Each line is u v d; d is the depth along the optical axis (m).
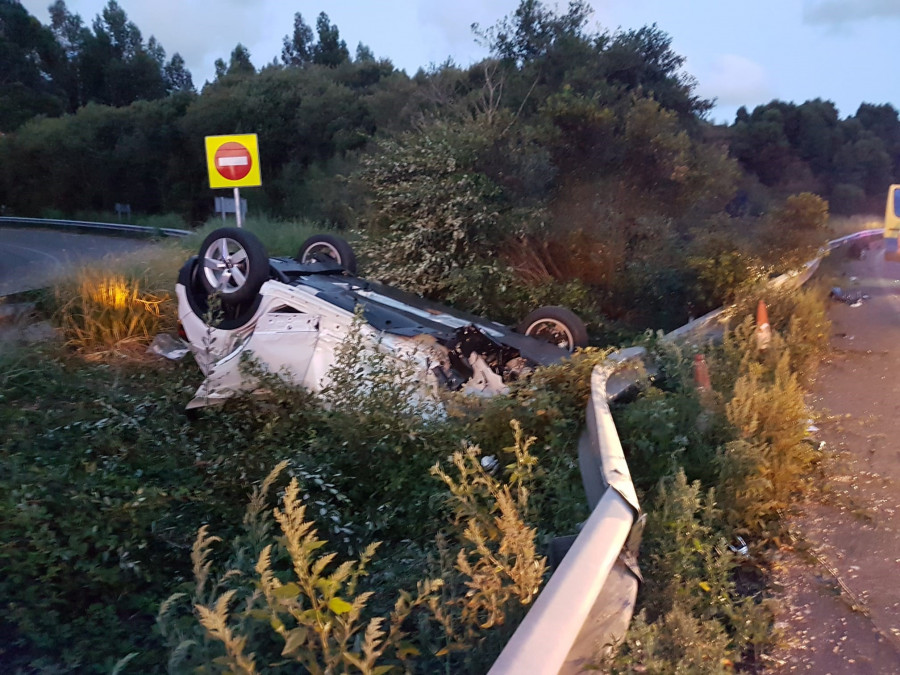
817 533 4.89
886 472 5.96
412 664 2.92
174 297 9.79
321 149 33.62
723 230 13.15
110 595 3.74
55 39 54.69
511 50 18.17
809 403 7.97
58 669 3.12
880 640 3.68
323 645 2.58
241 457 4.99
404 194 10.88
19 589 3.58
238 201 11.27
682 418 5.46
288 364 6.38
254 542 3.62
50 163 39.22
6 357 7.14
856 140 47.00
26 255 21.33
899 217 22.02
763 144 38.56
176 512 4.48
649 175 13.99
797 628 3.79
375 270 10.65
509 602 3.05
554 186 12.88
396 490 4.77
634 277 11.62
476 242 10.81
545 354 7.14
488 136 11.80
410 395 5.45
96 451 5.22
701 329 8.99
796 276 13.34
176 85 64.06
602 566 2.85
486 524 3.82
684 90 19.53
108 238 28.45
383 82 34.94
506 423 5.35
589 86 16.30
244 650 2.90
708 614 3.52
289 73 37.97
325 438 5.20
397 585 3.74
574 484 4.77
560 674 2.56
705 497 4.52
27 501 4.09
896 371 9.45
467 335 6.44
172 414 6.02
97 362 8.00
